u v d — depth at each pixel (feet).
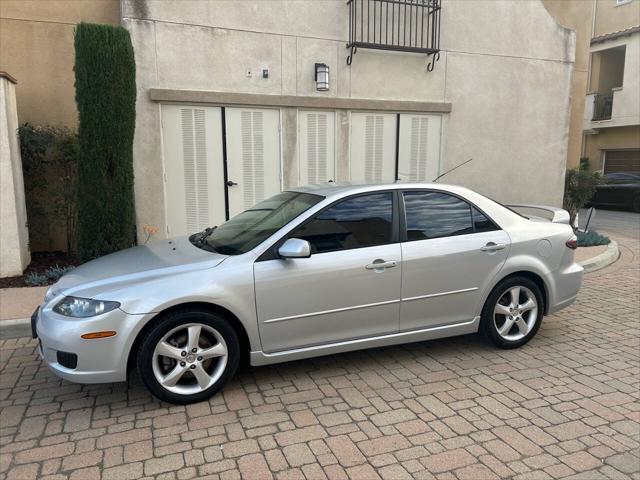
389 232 13.76
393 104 30.78
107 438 10.71
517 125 34.73
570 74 35.65
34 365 14.76
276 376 13.70
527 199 35.86
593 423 11.14
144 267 12.53
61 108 26.91
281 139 28.66
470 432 10.80
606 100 69.31
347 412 11.70
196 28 26.22
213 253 13.08
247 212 16.21
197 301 11.73
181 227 27.63
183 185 27.32
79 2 26.53
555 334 16.90
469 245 14.38
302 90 28.76
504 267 14.83
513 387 12.93
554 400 12.22
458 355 15.11
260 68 27.71
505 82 33.91
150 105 25.99
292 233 12.89
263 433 10.83
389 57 30.58
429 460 9.80
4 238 22.49
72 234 26.76
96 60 21.53
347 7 29.04
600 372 13.84
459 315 14.60
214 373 12.37
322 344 13.15
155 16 25.44
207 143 27.37
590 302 20.75
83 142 22.07
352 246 13.30
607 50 68.95
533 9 33.86
